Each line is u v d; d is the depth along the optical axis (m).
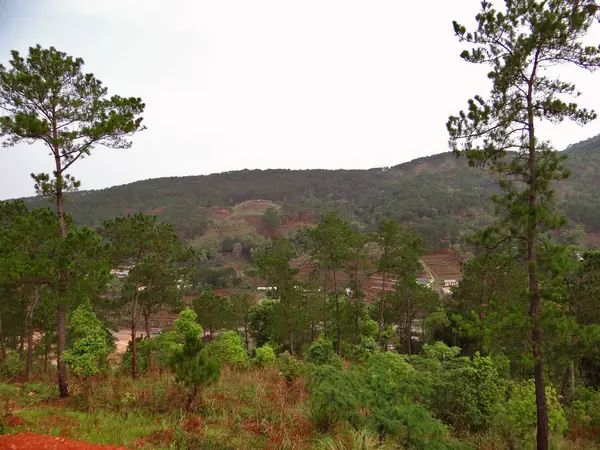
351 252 25.00
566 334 7.83
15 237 10.49
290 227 141.00
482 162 9.19
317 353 19.92
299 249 87.12
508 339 8.43
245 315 34.50
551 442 10.80
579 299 14.11
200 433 7.09
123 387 11.03
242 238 114.94
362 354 21.48
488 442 9.26
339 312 26.06
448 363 11.03
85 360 11.20
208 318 28.73
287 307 24.09
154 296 19.84
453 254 81.88
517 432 10.04
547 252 8.23
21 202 16.72
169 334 18.78
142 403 9.31
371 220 133.38
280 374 13.09
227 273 81.81
